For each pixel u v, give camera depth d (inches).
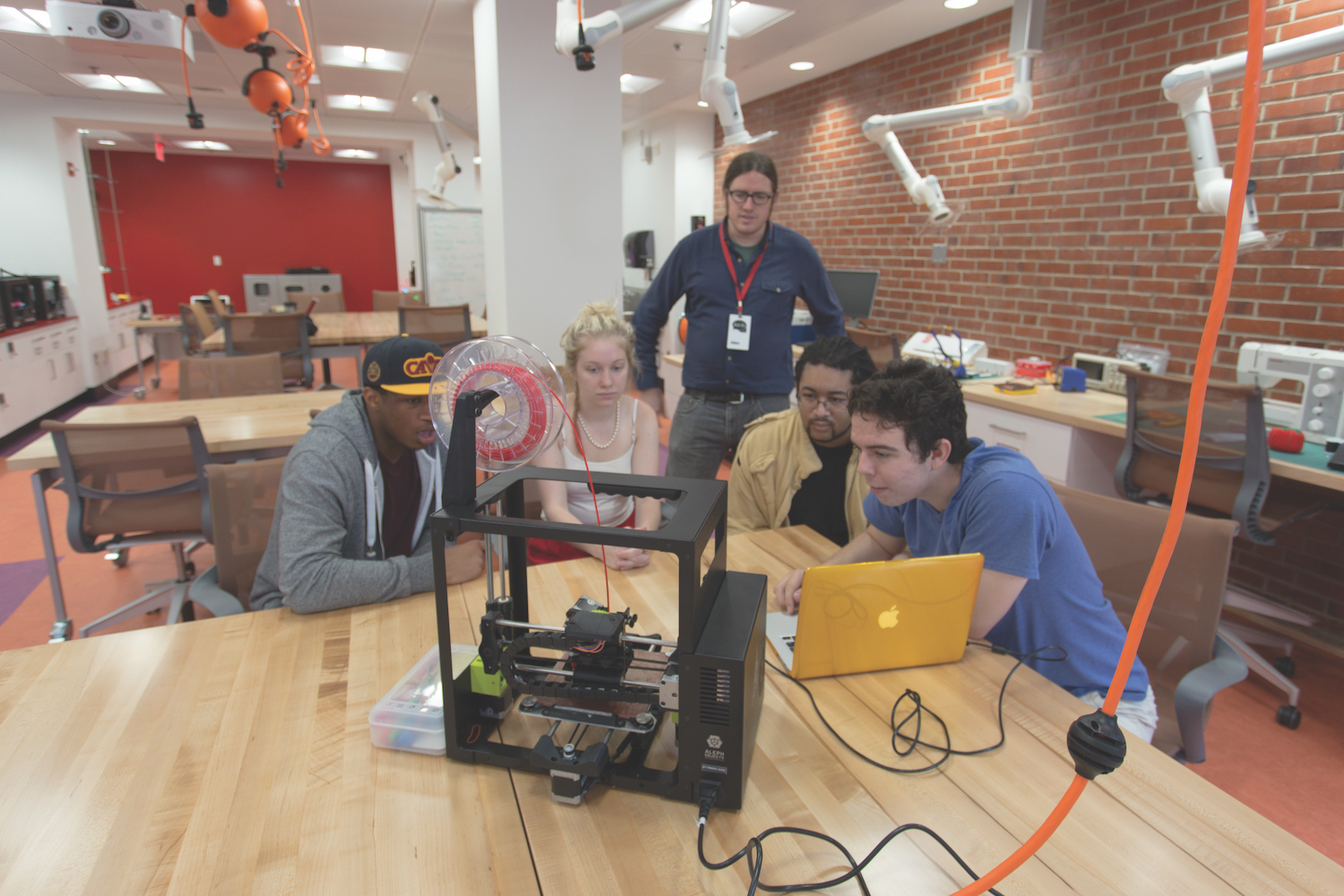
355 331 212.5
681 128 264.1
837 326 105.6
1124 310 130.1
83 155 270.5
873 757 36.5
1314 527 105.6
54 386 226.7
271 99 117.3
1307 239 102.0
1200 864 30.1
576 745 37.0
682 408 104.0
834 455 73.9
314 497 53.9
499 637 35.5
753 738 35.8
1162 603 54.4
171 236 386.6
